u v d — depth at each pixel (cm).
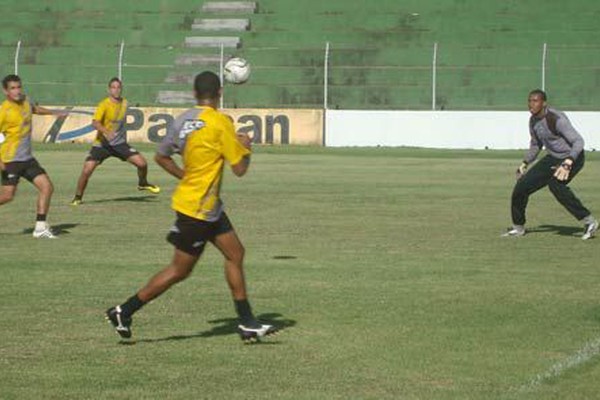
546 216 4581
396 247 3628
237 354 2127
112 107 4888
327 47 9606
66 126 9238
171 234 2130
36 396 1828
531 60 10888
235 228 4112
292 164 7400
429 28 11475
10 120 3725
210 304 2616
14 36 11519
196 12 11669
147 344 2208
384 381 1933
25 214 4500
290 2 11731
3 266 3172
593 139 8888
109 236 3859
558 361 2072
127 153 4984
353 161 7706
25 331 2317
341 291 2794
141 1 11812
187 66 10969
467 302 2650
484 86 10600
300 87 10712
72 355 2111
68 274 3042
